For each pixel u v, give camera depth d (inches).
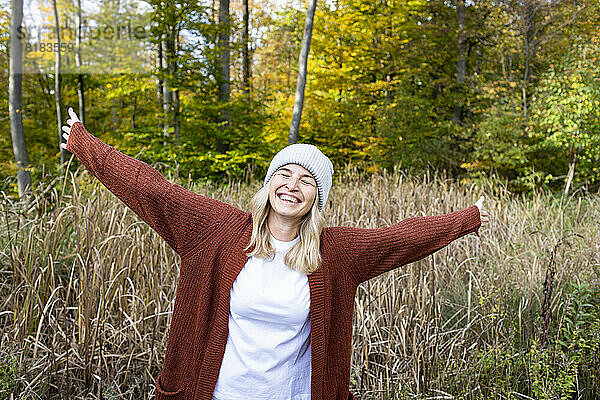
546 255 165.3
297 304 66.8
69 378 105.4
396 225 73.7
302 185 68.1
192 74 375.2
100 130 582.6
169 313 116.4
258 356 66.6
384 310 130.0
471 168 414.3
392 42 475.2
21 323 108.3
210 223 69.1
